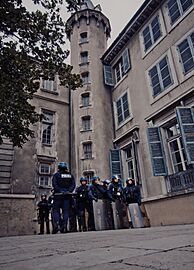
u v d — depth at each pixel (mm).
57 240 3365
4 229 7039
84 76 17703
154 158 10930
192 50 10906
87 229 7023
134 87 14406
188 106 10242
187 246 1723
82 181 7578
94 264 1379
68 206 6293
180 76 11227
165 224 9586
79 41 19344
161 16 13148
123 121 14930
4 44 7051
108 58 17562
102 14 20844
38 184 14352
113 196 7641
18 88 7332
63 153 16125
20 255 2082
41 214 9328
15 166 13859
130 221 7594
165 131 11523
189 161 9281
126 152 14297
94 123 15609
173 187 10156
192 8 11328
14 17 6656
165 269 1108
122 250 1832
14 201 7465
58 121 16969
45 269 1367
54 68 7770
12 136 7801
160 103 12070
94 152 14773
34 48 7344
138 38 14828
